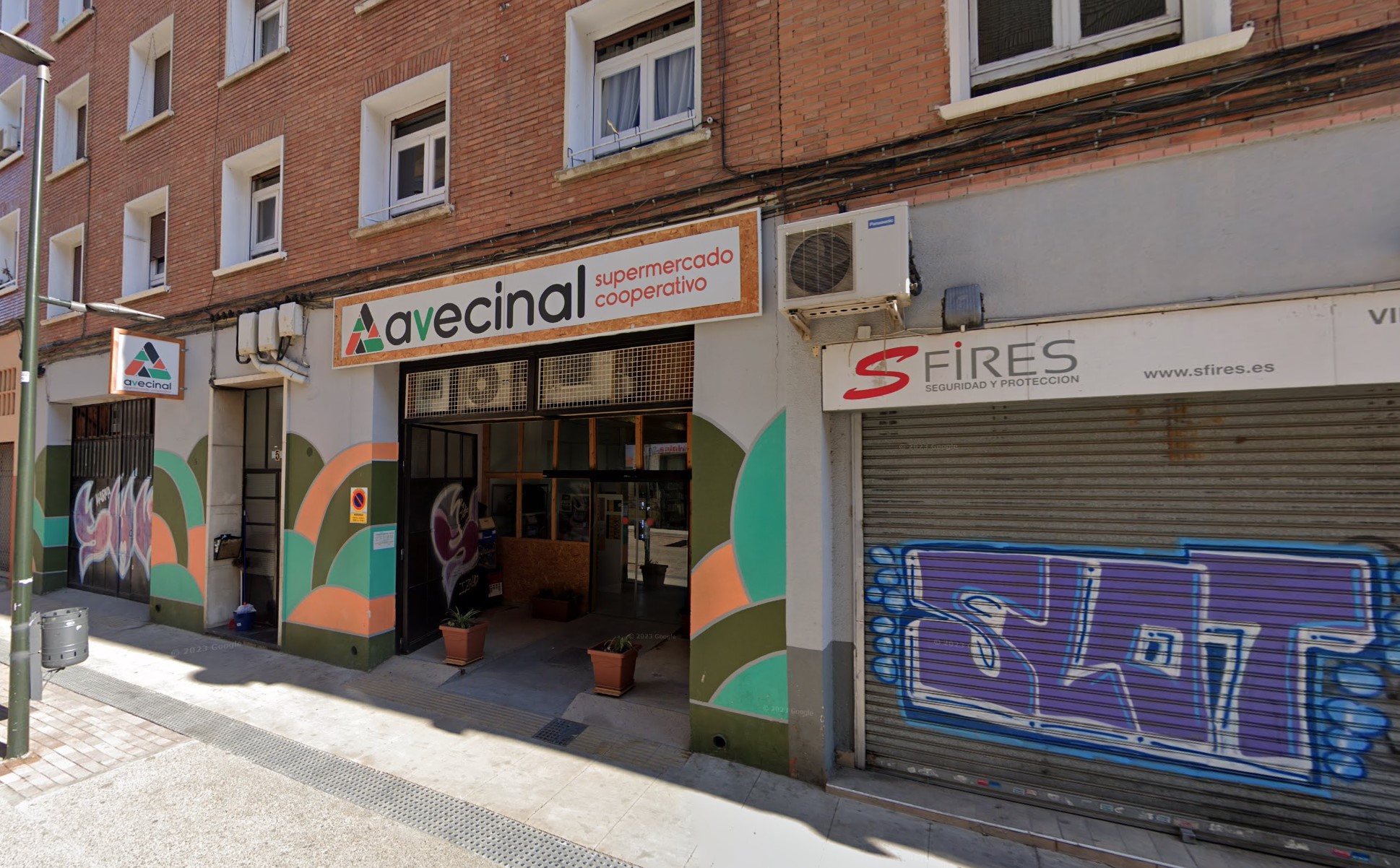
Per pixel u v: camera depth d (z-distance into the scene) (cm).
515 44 593
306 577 688
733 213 464
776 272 449
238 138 796
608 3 546
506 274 560
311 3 743
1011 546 400
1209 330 340
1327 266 325
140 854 344
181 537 816
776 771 434
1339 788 331
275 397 802
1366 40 321
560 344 573
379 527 652
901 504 428
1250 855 340
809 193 444
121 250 938
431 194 670
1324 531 336
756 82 471
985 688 403
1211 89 345
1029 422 398
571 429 907
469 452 813
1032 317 378
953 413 416
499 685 595
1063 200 377
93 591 1003
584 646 714
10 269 1170
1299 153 332
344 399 668
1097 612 379
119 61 970
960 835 368
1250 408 351
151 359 781
